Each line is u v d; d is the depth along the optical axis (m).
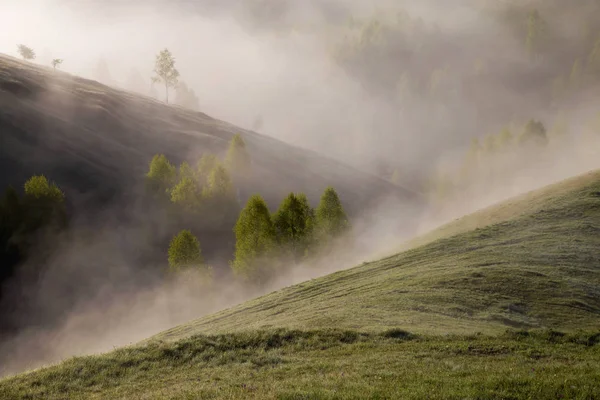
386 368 16.41
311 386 13.76
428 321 25.09
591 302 28.97
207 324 36.72
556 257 37.16
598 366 16.53
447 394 12.23
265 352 20.00
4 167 89.62
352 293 35.19
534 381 13.41
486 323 25.14
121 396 15.45
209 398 13.40
